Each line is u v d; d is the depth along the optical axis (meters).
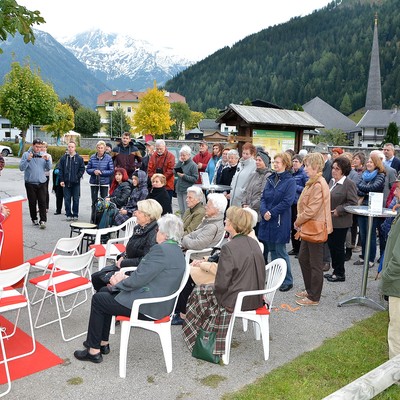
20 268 4.00
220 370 3.98
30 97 33.91
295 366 4.04
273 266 4.58
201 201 5.94
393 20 170.50
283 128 11.73
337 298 5.91
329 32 193.00
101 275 4.88
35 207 9.70
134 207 7.93
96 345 4.03
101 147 10.10
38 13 6.45
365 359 4.21
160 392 3.60
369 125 85.25
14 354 4.16
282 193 5.77
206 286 4.32
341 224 6.31
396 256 3.72
